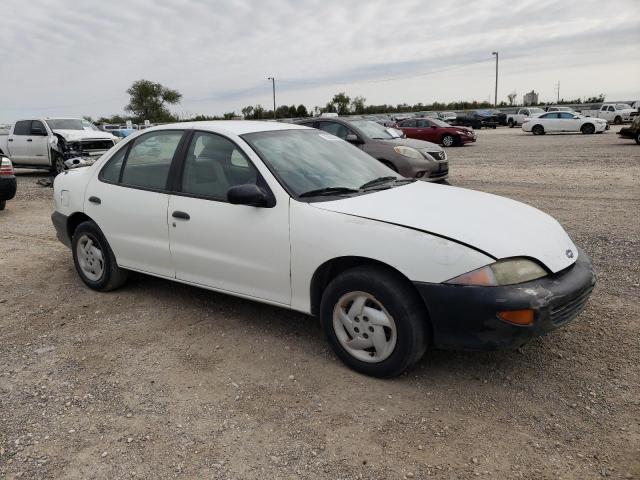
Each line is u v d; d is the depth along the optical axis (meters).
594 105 53.47
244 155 3.99
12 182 9.79
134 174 4.73
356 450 2.78
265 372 3.58
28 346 4.07
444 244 3.10
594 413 3.02
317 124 11.56
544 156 17.88
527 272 3.10
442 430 2.91
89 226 5.06
